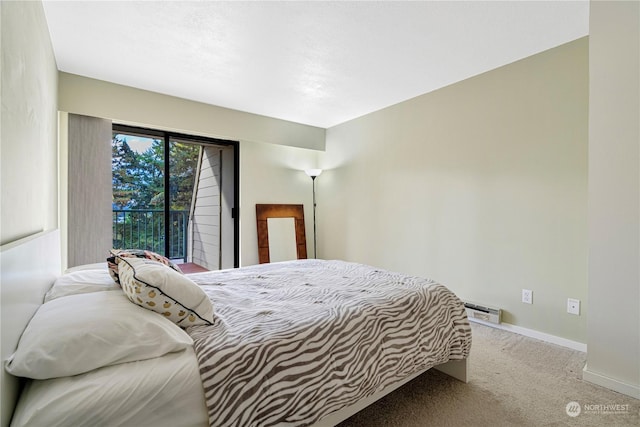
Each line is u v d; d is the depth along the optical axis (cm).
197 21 207
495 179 277
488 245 283
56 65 260
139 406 94
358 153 414
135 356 104
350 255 426
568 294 237
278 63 265
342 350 136
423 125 335
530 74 254
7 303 84
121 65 267
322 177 472
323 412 125
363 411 161
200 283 206
